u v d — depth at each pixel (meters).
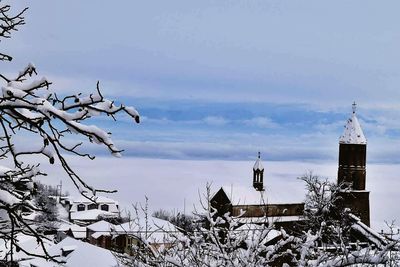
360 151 82.88
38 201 6.01
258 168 86.94
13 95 4.59
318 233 11.66
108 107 4.73
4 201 5.13
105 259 47.00
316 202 45.12
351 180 82.56
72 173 4.88
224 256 10.98
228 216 11.92
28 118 4.79
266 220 11.98
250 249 11.05
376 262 10.12
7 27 5.62
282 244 11.32
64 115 4.67
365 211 82.25
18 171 5.47
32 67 5.00
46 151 4.85
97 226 66.75
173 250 12.09
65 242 52.47
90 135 4.75
